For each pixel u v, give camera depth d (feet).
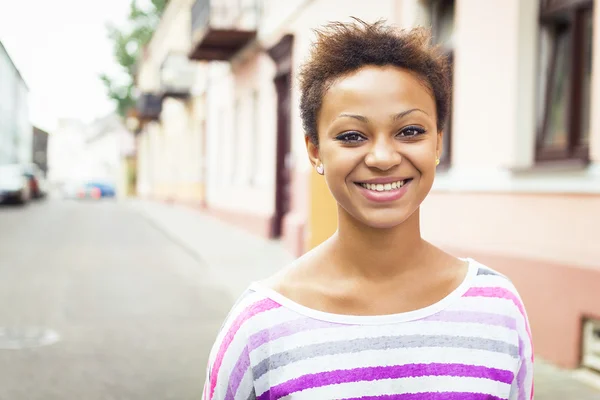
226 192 60.23
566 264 14.96
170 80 83.71
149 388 14.82
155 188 127.34
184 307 23.80
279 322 3.48
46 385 14.93
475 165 18.80
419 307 3.54
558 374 14.61
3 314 22.45
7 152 108.99
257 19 45.98
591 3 15.15
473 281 3.63
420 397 3.38
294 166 36.04
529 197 16.43
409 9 22.77
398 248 3.52
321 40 3.54
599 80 14.33
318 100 3.49
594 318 14.17
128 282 29.27
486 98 18.39
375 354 3.40
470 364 3.44
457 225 19.66
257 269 31.96
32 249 42.32
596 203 14.25
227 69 58.80
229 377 3.50
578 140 15.47
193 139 82.23
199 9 57.47
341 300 3.51
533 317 16.05
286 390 3.37
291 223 35.29
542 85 17.01
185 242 43.16
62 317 22.07
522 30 17.07
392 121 3.35
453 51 20.89
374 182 3.40
